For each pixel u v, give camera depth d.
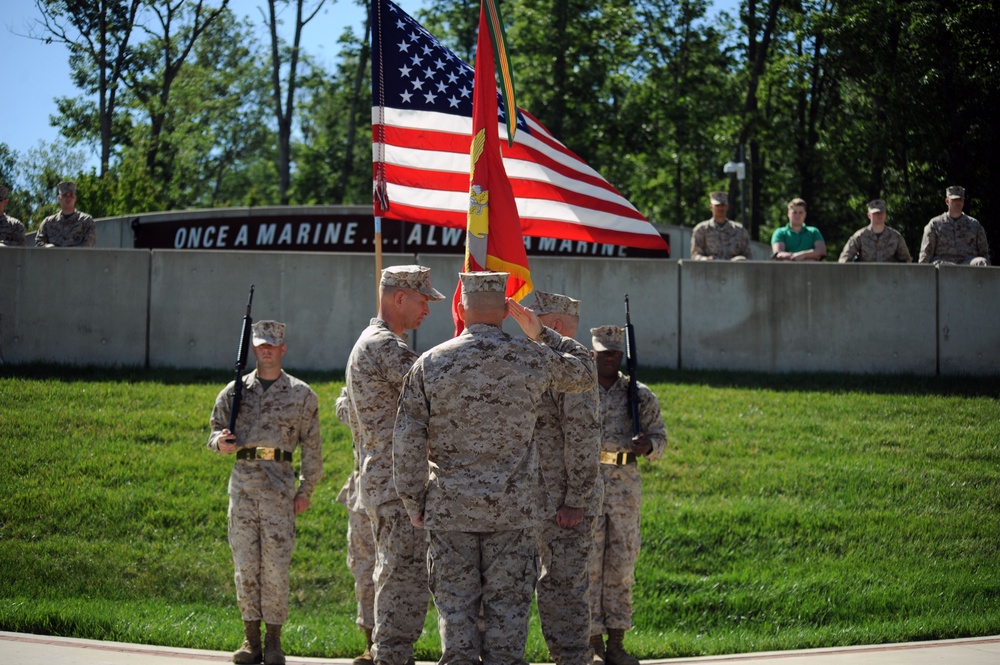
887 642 7.55
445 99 8.72
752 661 6.67
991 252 26.83
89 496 10.60
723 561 9.77
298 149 43.31
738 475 11.66
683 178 38.25
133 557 9.52
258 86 50.00
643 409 7.29
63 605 8.12
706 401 14.03
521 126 9.09
